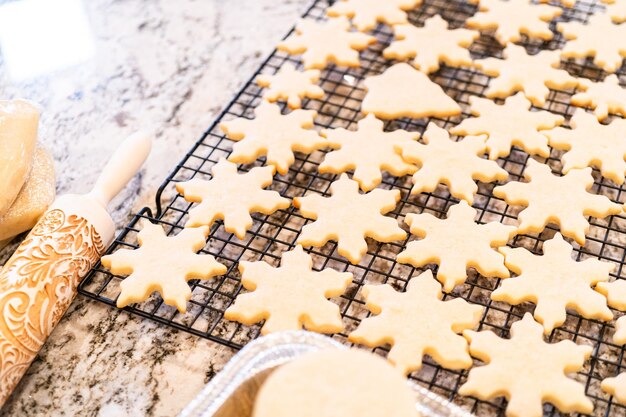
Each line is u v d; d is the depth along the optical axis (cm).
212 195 65
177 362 58
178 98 78
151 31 85
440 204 67
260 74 77
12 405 57
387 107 72
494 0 83
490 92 74
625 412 56
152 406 56
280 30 85
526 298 59
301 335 52
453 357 55
